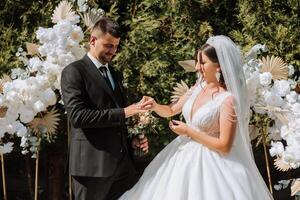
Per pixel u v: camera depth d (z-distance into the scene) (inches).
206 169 146.3
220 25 203.5
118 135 152.7
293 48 194.5
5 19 202.1
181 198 142.5
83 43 180.7
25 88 162.6
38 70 167.3
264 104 166.9
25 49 196.4
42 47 165.5
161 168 153.1
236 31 198.8
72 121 145.1
